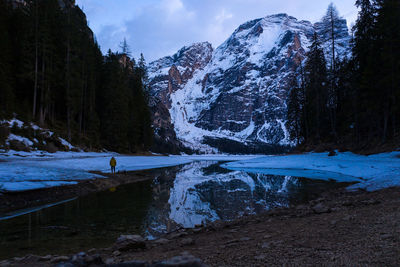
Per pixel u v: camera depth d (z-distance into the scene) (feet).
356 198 36.14
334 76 169.37
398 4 109.29
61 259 16.11
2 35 140.46
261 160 173.06
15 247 22.27
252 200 46.88
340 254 11.61
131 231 27.94
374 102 111.14
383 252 11.09
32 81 152.76
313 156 135.74
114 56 241.14
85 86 189.78
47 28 160.35
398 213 19.79
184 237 23.48
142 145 272.31
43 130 134.10
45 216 35.19
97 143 187.73
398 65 101.76
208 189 62.18
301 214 28.50
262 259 12.17
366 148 112.57
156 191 59.21
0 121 114.32
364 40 131.34
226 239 19.95
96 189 61.57
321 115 178.91
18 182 50.29
